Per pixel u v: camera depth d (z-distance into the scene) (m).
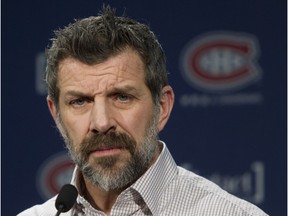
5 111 15.27
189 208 8.66
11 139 15.26
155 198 8.54
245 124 14.92
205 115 14.96
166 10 15.04
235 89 14.94
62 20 15.20
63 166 15.25
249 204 8.76
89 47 7.92
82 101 8.00
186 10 15.05
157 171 8.53
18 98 15.26
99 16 8.32
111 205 8.52
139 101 8.01
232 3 15.04
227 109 14.95
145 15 15.05
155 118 8.23
